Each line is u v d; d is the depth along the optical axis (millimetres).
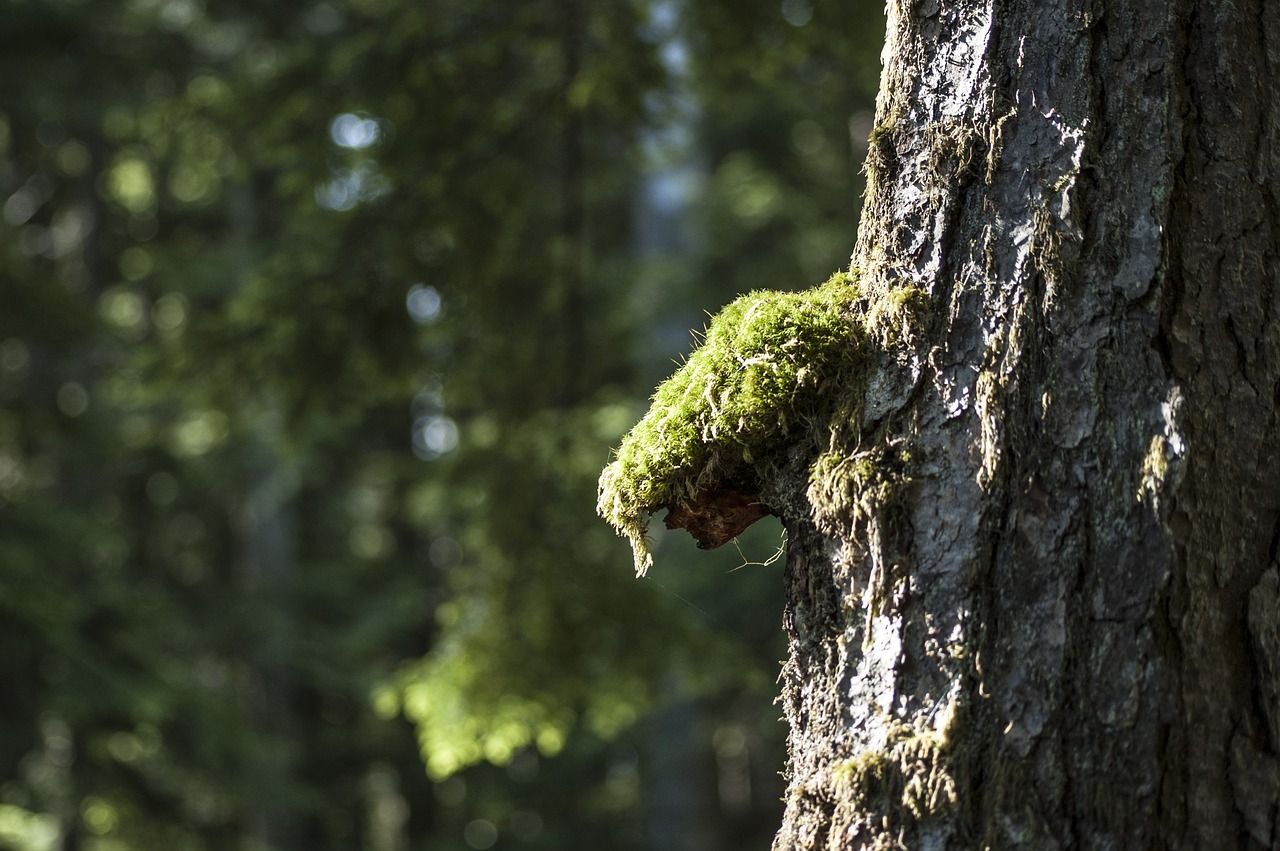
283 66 3895
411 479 11297
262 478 11234
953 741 1178
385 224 4113
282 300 4086
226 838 9164
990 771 1163
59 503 8164
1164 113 1230
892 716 1218
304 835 10898
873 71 4297
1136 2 1259
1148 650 1138
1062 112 1249
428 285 4293
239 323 4109
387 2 4141
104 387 9938
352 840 12938
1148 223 1211
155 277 11688
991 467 1209
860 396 1312
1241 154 1233
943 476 1237
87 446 9055
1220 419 1178
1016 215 1247
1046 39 1268
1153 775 1121
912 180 1322
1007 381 1219
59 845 7988
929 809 1178
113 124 9867
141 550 11188
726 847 11773
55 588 7012
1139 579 1149
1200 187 1223
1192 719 1131
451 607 4625
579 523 4598
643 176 7914
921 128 1323
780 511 1364
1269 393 1194
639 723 9031
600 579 4520
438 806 13273
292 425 4414
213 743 7828
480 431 4828
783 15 3973
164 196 11578
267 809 9250
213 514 12914
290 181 4062
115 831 8188
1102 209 1222
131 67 9711
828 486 1291
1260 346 1201
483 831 13047
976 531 1207
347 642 11656
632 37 3988
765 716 10219
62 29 9430
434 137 4016
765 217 9398
